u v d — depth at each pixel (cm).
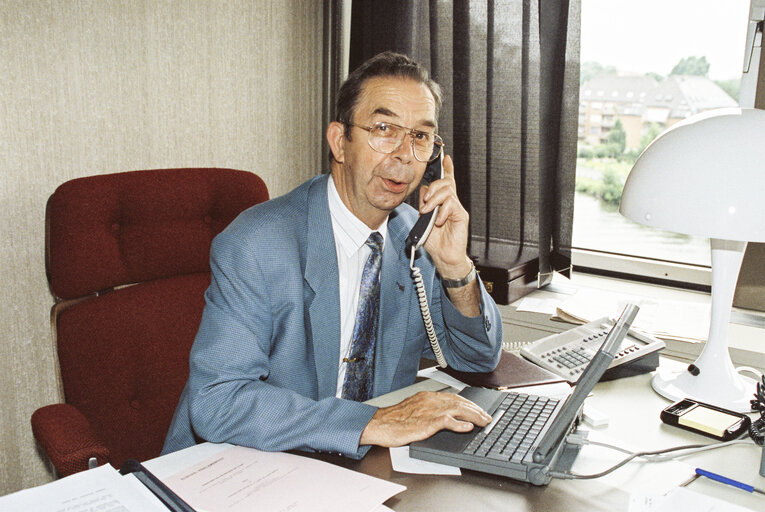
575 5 183
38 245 168
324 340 116
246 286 110
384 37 212
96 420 122
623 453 99
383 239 126
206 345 106
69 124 169
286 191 230
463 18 197
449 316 129
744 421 108
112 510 75
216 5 197
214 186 143
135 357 128
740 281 187
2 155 158
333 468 90
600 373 90
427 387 124
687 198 106
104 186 129
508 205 205
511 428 100
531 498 85
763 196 103
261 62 213
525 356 138
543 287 211
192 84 194
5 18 155
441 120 207
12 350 167
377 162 115
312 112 235
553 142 191
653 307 182
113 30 174
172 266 137
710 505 83
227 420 98
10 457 170
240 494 83
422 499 84
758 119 109
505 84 198
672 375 129
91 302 126
